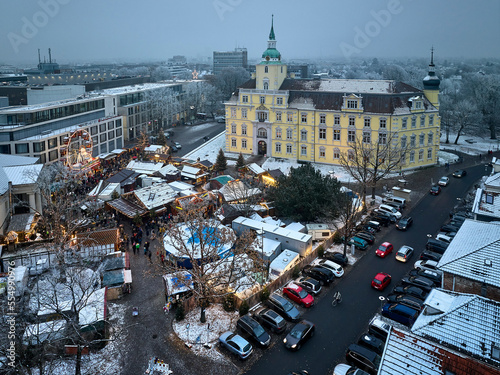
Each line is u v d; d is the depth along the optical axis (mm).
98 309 45719
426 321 33969
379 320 45438
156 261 54469
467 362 30188
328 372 40250
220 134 157750
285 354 42844
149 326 47656
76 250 58750
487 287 40750
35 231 69312
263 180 97312
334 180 78125
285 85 123438
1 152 98312
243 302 48656
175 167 106500
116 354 43188
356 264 61062
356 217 73625
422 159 111125
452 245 47625
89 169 102062
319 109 113250
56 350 41812
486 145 135500
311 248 64312
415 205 84750
